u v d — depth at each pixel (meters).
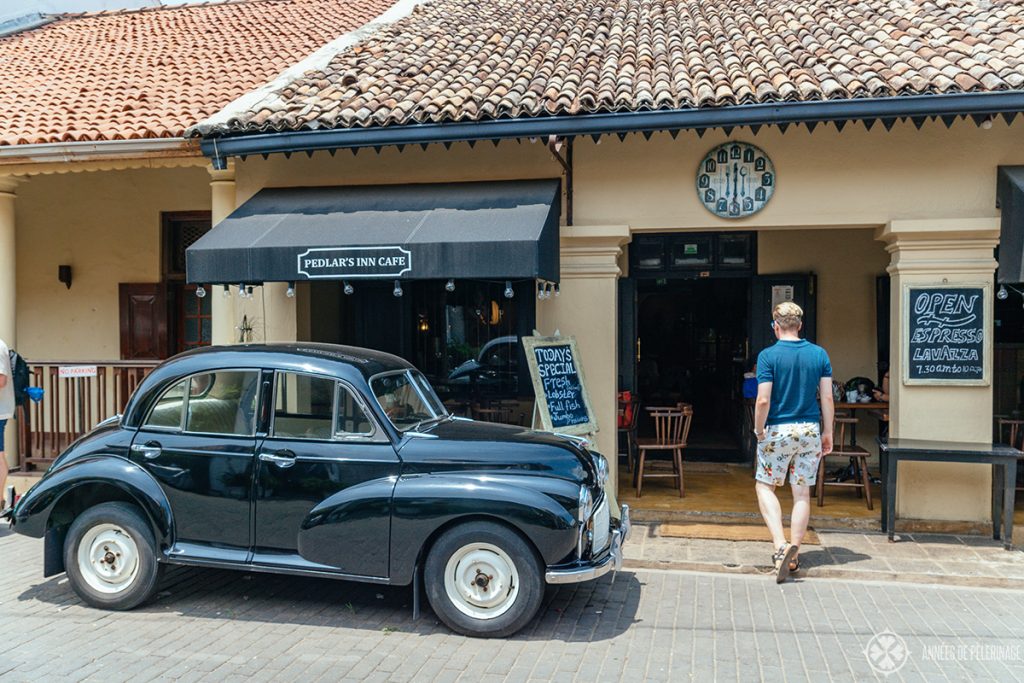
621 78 7.88
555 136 7.19
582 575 5.12
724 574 6.48
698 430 12.23
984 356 7.33
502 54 9.55
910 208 7.42
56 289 11.45
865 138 7.49
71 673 4.63
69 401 9.48
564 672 4.67
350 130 7.57
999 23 8.21
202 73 10.48
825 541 7.20
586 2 11.98
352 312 10.27
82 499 5.84
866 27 8.75
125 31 13.09
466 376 9.98
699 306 12.11
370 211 7.66
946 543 7.12
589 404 7.53
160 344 11.24
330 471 5.37
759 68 7.66
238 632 5.28
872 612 5.64
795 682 4.55
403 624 5.44
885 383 9.30
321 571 5.32
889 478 7.16
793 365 6.32
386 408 5.61
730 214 7.73
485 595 5.16
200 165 8.84
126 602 5.59
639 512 8.03
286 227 7.52
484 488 5.14
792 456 6.36
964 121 7.31
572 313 8.08
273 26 12.70
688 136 7.78
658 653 4.95
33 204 11.45
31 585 6.20
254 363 5.62
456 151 8.24
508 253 6.71
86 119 9.01
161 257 11.21
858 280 10.41
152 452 5.59
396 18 11.89
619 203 7.91
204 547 5.51
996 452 6.84
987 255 7.30
